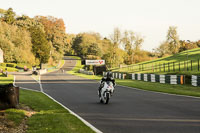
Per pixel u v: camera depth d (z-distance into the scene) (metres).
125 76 67.50
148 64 94.50
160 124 13.20
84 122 13.55
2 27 153.50
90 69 127.12
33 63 164.88
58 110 17.97
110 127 12.64
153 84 47.88
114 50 139.38
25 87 43.03
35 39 181.38
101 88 23.02
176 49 141.88
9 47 149.25
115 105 20.95
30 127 12.26
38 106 19.94
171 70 66.06
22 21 198.12
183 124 13.15
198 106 19.83
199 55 91.62
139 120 14.34
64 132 10.97
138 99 25.25
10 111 16.11
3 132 11.27
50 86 44.94
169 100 24.03
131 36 147.25
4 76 84.12
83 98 26.70
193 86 40.97
